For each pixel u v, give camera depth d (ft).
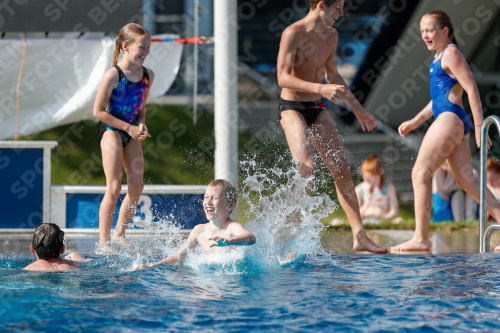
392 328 48.65
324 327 48.91
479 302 55.47
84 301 55.52
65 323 49.55
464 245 95.50
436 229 121.39
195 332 47.73
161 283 62.28
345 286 61.72
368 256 78.84
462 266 72.08
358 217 86.38
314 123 86.94
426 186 85.97
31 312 52.26
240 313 52.29
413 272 68.69
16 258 77.15
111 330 48.14
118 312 52.44
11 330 48.01
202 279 64.13
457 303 55.26
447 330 48.26
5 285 60.80
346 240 101.81
